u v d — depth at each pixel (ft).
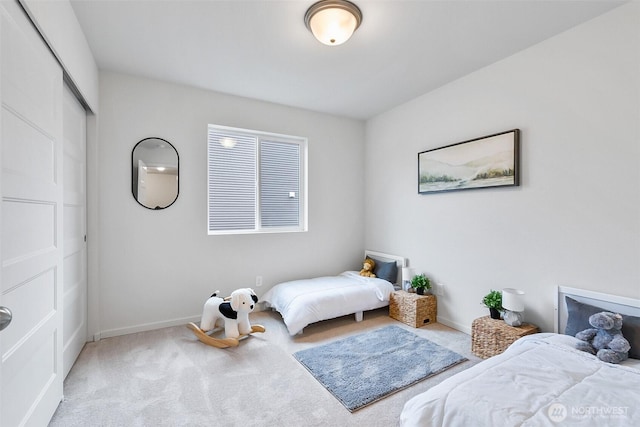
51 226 5.22
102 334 8.94
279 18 6.57
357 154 13.84
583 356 5.15
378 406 5.96
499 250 8.52
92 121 8.51
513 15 6.48
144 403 5.94
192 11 6.32
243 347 8.48
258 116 11.43
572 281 7.00
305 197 12.83
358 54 8.08
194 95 10.24
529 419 3.52
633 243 6.10
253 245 11.43
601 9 6.31
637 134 6.04
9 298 3.88
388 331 9.65
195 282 10.33
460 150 9.46
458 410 3.91
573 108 6.96
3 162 3.71
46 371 5.09
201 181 10.39
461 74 9.31
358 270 13.80
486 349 7.70
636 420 3.48
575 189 6.94
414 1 6.02
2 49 3.65
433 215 10.57
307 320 9.32
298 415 5.65
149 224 9.56
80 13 6.34
